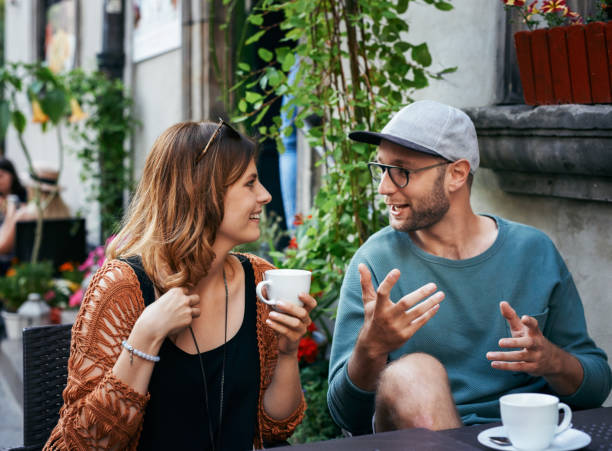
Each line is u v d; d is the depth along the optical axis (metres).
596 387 2.10
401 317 1.86
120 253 2.00
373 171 2.74
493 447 1.53
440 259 2.24
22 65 7.62
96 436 1.78
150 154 2.01
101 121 8.36
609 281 2.67
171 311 1.79
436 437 1.51
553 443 1.54
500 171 2.99
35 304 6.65
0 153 13.94
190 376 1.93
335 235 3.30
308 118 3.80
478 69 3.26
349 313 2.26
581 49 2.46
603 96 2.43
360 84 3.35
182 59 6.55
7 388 5.27
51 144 11.28
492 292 2.21
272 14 5.29
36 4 11.93
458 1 3.35
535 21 2.75
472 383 2.18
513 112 2.71
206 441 1.95
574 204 2.79
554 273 2.23
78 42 10.07
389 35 3.21
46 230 8.20
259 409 2.13
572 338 2.22
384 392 1.86
